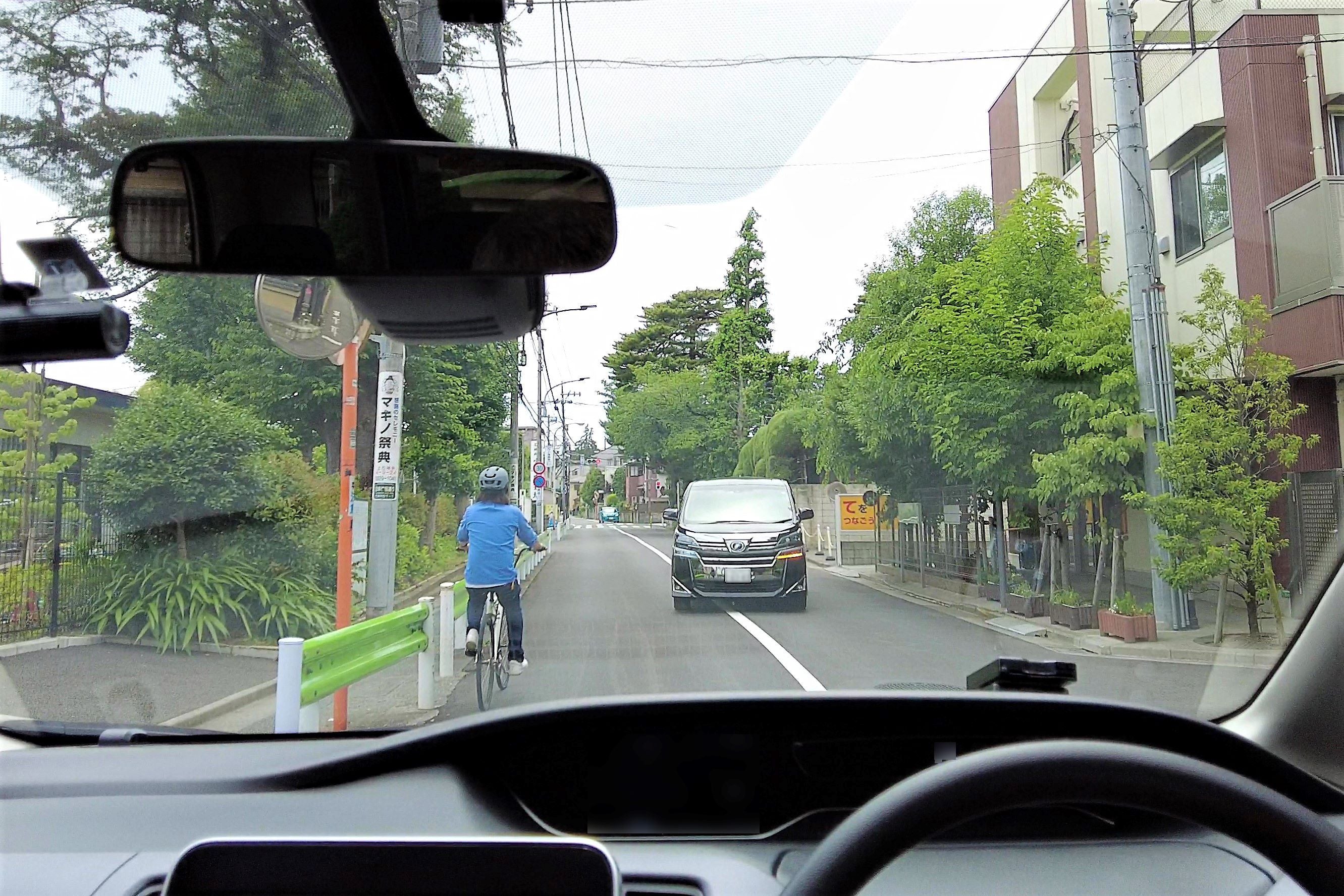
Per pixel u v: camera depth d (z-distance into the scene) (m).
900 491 17.42
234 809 2.48
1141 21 15.87
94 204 4.62
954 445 12.72
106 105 4.76
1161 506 8.90
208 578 8.52
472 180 2.37
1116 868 2.22
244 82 4.75
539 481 30.36
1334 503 7.86
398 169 2.32
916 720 2.66
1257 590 7.54
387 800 2.53
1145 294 10.70
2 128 4.67
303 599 9.32
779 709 2.65
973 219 17.42
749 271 21.84
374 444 10.54
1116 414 10.67
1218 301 9.98
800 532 12.20
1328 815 2.36
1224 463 8.72
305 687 4.87
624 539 37.50
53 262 2.48
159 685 6.81
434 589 14.77
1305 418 11.35
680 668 7.36
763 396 35.09
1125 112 10.91
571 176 2.38
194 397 8.88
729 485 13.29
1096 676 5.74
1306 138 12.09
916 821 1.25
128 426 8.76
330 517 10.08
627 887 2.18
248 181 2.34
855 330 17.06
